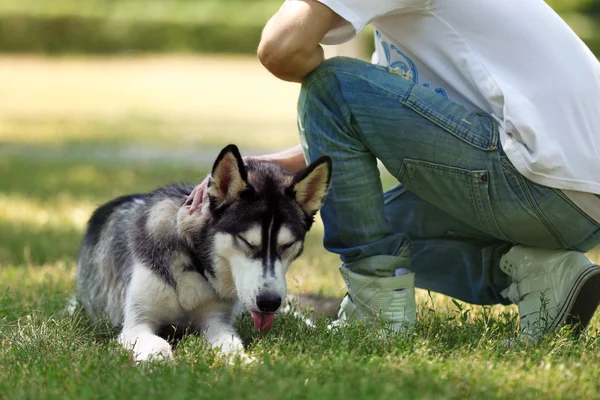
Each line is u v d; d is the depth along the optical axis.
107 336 4.49
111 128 17.88
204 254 4.25
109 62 35.12
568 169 3.72
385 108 3.96
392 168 4.08
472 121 3.89
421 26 4.01
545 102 3.75
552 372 3.30
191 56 38.12
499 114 3.90
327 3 3.83
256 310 3.98
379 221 4.15
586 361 3.53
